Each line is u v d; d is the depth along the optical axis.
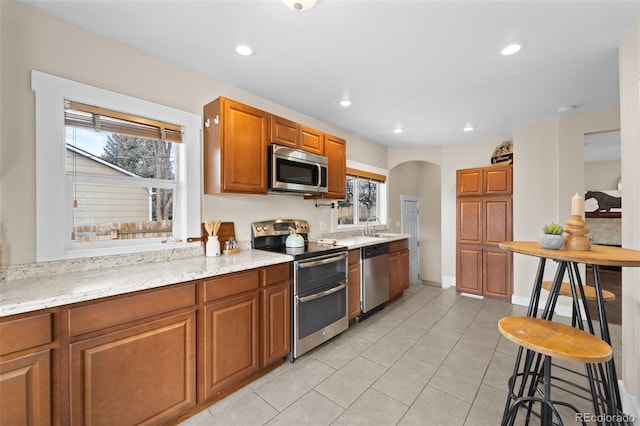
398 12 1.58
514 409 1.36
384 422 1.65
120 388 1.39
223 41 1.89
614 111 3.06
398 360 2.35
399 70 2.26
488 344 2.64
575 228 1.42
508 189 3.83
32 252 1.56
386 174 4.87
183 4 1.54
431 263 5.74
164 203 2.18
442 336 2.81
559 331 1.27
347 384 2.01
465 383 2.03
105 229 1.89
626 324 1.84
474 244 4.15
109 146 1.91
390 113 3.25
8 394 1.11
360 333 2.88
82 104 1.75
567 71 2.25
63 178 1.68
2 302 1.13
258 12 1.60
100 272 1.68
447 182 4.76
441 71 2.27
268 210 2.91
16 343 1.12
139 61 1.99
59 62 1.66
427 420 1.67
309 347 2.39
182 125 2.22
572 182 3.31
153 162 2.12
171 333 1.57
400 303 3.86
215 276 1.77
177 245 2.17
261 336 2.05
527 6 1.53
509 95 2.74
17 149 1.53
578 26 1.69
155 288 1.51
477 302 3.88
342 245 2.93
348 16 1.62
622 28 1.71
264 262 2.05
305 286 2.38
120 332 1.39
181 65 2.20
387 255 3.66
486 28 1.72
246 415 1.70
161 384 1.53
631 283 1.80
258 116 2.42
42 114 1.60
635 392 1.76
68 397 1.24
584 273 3.32
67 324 1.24
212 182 2.26
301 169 2.76
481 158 4.43
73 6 1.56
